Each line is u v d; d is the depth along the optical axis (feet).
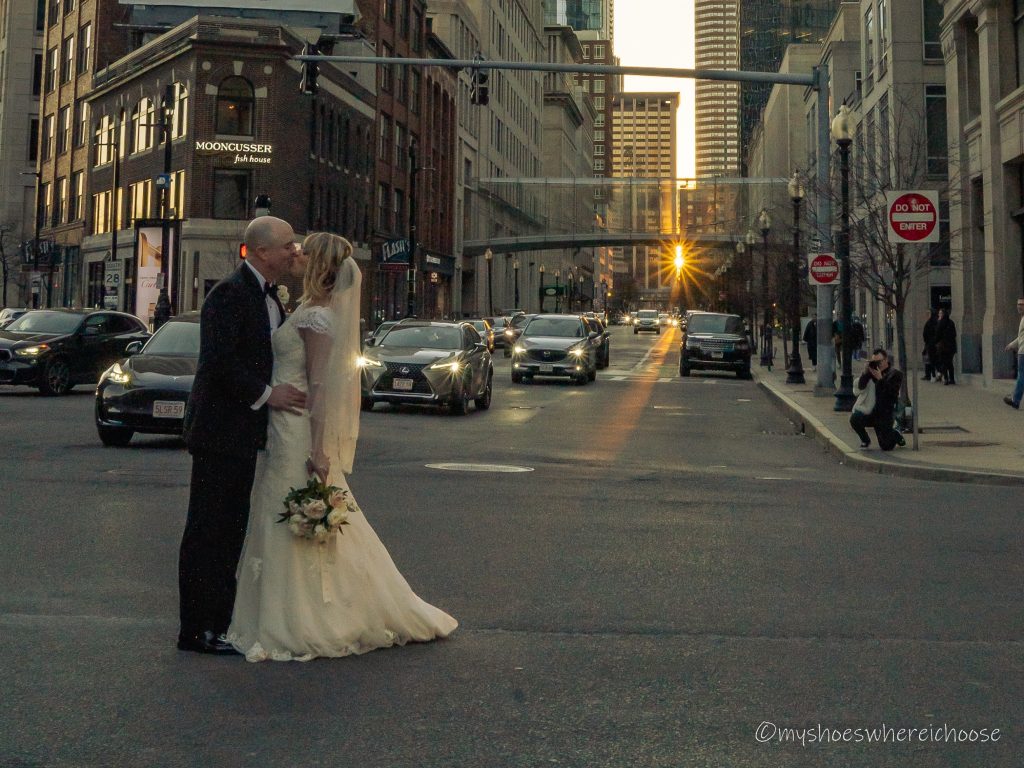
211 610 16.14
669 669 15.81
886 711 14.08
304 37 165.78
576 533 26.66
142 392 42.01
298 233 154.81
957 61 90.68
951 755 12.60
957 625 18.51
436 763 12.09
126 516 27.58
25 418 53.36
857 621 18.71
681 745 12.76
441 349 65.21
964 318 90.89
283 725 13.23
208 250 145.48
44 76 206.28
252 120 147.84
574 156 468.75
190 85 147.23
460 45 256.73
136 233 151.94
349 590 16.15
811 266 78.54
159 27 161.79
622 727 13.34
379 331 84.38
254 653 15.71
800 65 264.52
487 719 13.53
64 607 18.89
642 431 56.80
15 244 214.48
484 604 19.53
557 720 13.55
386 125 198.80
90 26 189.98
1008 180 80.48
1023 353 63.57
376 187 193.06
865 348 137.28
